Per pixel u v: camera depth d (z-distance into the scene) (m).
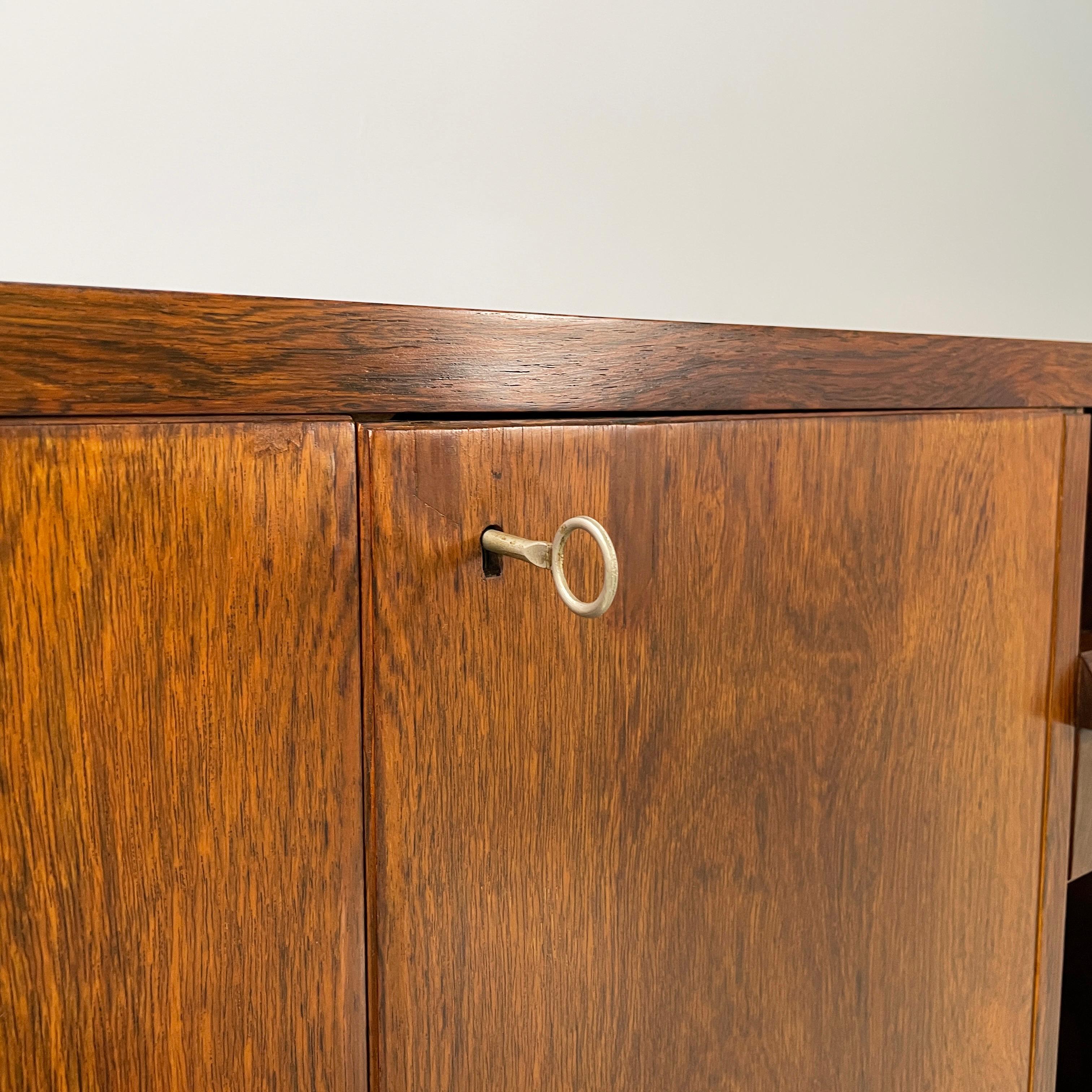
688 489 0.39
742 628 0.42
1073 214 1.27
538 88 0.84
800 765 0.45
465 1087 0.36
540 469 0.35
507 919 0.37
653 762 0.40
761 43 0.96
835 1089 0.48
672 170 0.93
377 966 0.34
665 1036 0.41
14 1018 0.27
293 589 0.31
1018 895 0.55
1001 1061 0.56
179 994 0.30
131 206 0.69
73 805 0.28
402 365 0.32
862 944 0.48
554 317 0.35
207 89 0.70
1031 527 0.52
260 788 0.31
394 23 0.77
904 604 0.47
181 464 0.28
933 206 1.13
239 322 0.29
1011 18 1.15
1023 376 0.51
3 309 0.25
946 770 0.50
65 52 0.65
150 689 0.29
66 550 0.27
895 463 0.46
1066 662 0.56
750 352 0.41
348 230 0.77
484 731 0.35
